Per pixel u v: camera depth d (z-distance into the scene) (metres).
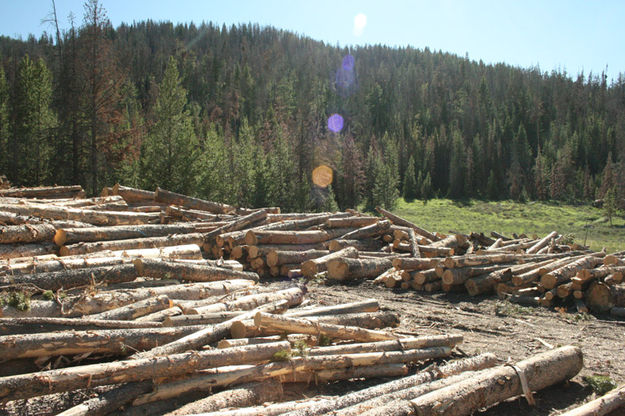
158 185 32.34
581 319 9.38
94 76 29.50
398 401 4.55
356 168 66.06
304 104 103.50
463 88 143.00
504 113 127.44
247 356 5.21
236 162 47.91
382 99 130.12
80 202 14.77
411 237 15.96
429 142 104.88
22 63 38.94
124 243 10.80
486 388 4.99
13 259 7.86
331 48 179.12
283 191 49.94
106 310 6.48
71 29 30.00
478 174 98.06
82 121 30.00
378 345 6.29
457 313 9.66
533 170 97.38
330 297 10.73
